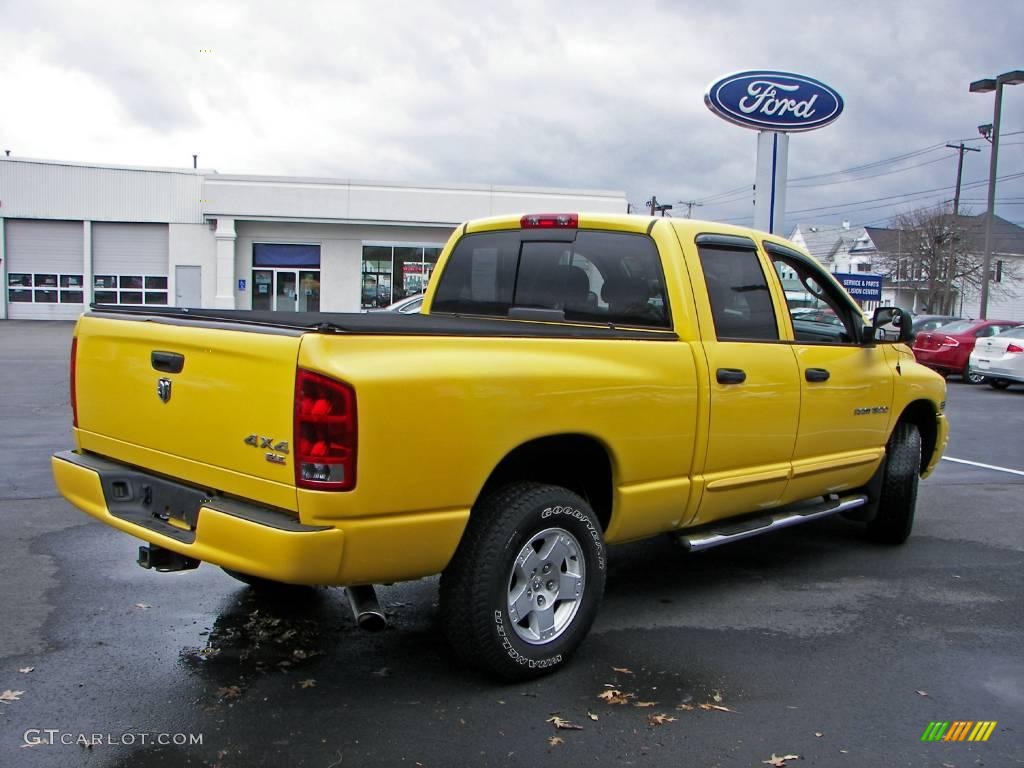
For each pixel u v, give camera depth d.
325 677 3.95
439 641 4.40
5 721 3.46
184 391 3.69
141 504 3.98
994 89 27.83
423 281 34.47
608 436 4.09
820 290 5.70
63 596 4.87
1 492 7.17
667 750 3.40
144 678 3.88
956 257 53.53
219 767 3.17
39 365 17.41
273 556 3.21
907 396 6.28
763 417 4.94
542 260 5.32
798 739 3.52
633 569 5.81
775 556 6.20
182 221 34.44
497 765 3.25
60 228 34.81
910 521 6.42
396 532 3.38
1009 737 3.60
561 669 4.10
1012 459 10.69
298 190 33.19
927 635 4.71
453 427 3.48
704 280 4.75
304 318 4.13
